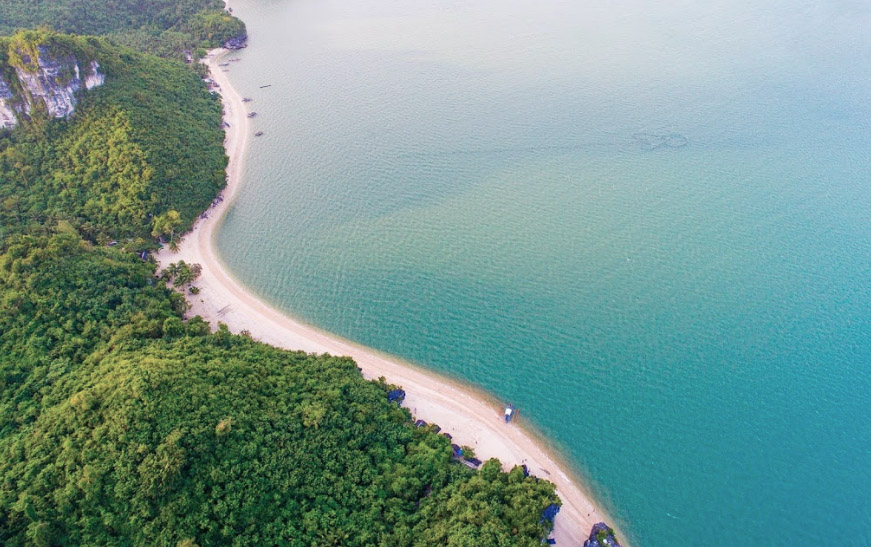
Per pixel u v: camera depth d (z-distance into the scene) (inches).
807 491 4500.5
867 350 5482.3
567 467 4630.9
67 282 5177.2
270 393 4485.7
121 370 4279.0
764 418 4972.9
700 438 4837.6
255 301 5999.0
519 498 3976.4
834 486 4527.6
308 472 4047.7
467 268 6432.1
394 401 4874.5
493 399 5103.3
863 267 6368.1
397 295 6102.4
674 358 5457.7
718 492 4498.0
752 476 4596.5
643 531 4298.7
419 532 3878.0
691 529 4306.1
